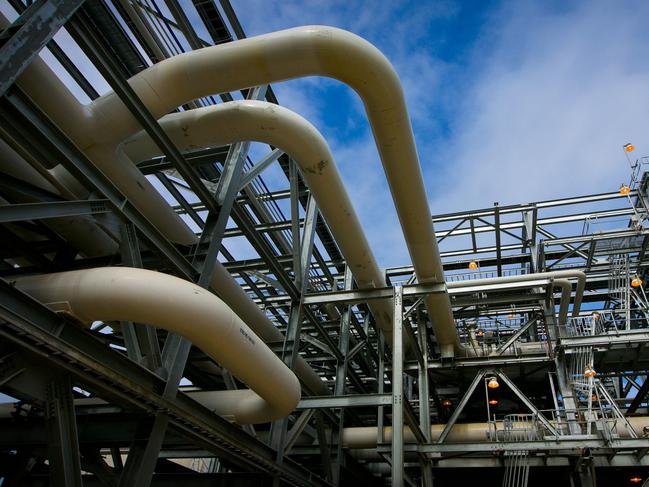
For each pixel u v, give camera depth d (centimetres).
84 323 677
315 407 1227
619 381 2211
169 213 998
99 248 957
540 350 1878
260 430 1450
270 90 1359
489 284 1844
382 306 1560
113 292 650
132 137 956
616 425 1564
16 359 609
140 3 1138
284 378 933
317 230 1878
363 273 1389
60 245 966
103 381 685
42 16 571
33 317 598
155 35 1187
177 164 890
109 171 867
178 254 873
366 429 1681
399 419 1148
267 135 990
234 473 1182
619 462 1521
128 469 743
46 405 636
